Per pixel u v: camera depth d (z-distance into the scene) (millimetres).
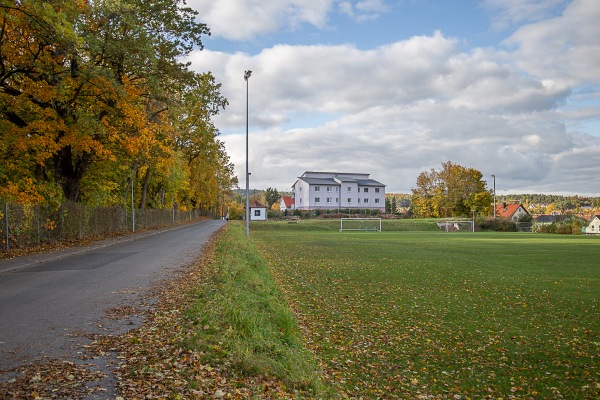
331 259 26297
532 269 22250
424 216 109062
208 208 122938
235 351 6539
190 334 7160
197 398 5086
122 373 5711
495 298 14852
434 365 8594
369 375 8062
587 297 15023
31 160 26141
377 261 25469
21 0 17672
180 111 35938
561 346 9680
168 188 57344
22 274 14617
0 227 19656
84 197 34812
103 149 26719
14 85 23609
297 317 11703
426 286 17078
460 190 103875
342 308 13148
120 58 24141
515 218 102875
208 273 14078
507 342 9977
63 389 5125
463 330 10945
